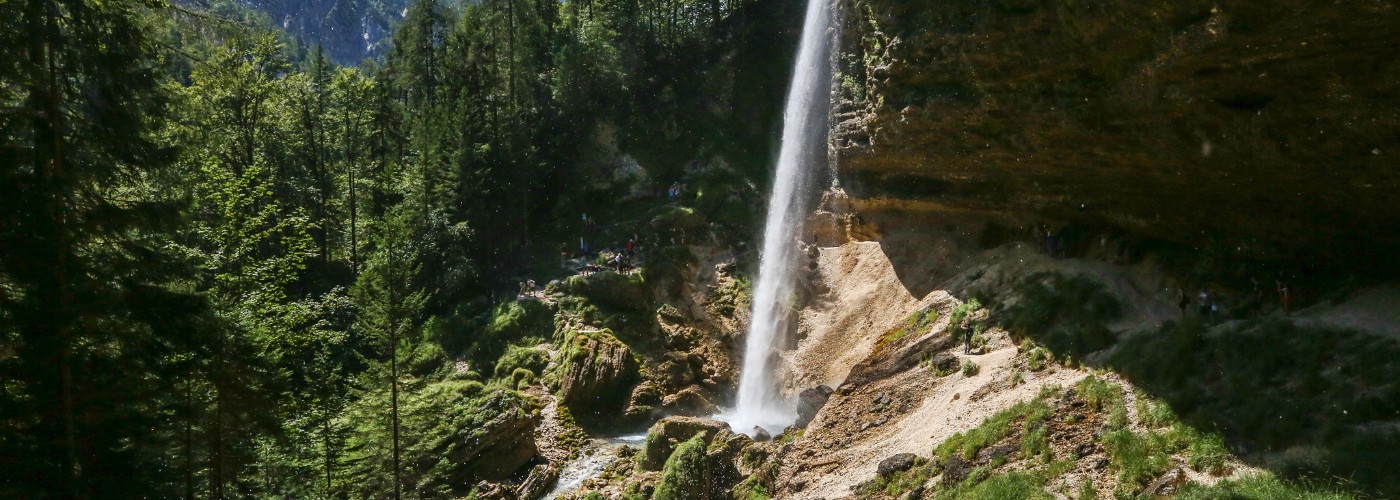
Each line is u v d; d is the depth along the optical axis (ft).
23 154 49.62
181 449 74.95
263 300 84.28
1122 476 57.11
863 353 113.39
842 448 83.51
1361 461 49.08
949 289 104.37
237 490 80.07
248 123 163.02
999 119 87.51
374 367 87.10
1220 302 78.89
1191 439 58.08
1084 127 78.64
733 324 140.87
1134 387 67.67
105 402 54.13
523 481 105.40
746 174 173.58
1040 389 73.15
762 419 123.75
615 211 175.22
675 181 177.06
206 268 78.18
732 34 199.11
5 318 50.70
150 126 58.23
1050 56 75.56
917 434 78.23
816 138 141.79
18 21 49.57
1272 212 73.10
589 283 144.36
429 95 204.13
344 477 88.58
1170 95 66.85
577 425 121.49
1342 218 67.56
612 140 184.03
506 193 166.81
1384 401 54.75
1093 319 82.64
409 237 151.33
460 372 136.98
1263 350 65.77
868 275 123.54
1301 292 74.08
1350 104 55.88
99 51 52.31
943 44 88.79
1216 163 70.74
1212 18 57.36
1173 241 88.48
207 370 67.46
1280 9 52.29
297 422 88.94
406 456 87.20
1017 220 105.70
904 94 99.30
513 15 192.75
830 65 138.92
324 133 195.11
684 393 128.57
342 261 164.96
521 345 139.74
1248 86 60.80
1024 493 59.26
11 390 52.49
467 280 156.46
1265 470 52.11
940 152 102.32
